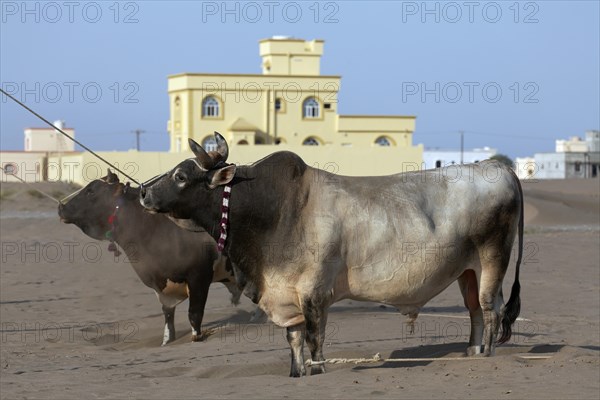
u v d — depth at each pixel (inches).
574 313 730.2
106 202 606.2
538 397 391.2
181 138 2856.8
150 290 884.6
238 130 2810.0
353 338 589.3
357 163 2427.4
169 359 533.6
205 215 445.4
